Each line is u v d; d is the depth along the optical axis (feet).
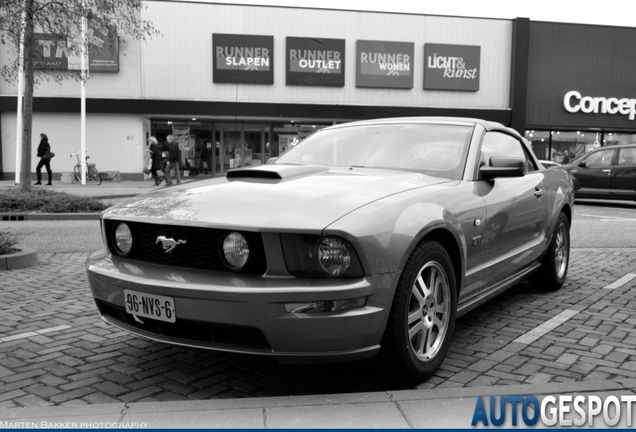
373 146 12.59
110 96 71.61
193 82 72.64
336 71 74.74
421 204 9.29
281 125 77.61
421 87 77.10
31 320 13.10
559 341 11.66
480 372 9.90
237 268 8.21
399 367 8.74
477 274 11.02
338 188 9.25
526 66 77.92
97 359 10.53
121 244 9.55
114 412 7.54
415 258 8.76
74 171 69.00
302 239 7.98
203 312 8.03
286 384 9.34
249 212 8.36
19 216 34.09
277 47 73.82
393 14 75.56
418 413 7.52
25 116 38.86
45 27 38.40
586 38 79.97
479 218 10.84
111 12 41.55
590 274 18.84
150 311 8.59
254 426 7.13
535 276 16.05
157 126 75.61
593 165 46.26
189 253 8.66
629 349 11.16
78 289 16.24
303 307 7.77
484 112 77.92
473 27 77.46
